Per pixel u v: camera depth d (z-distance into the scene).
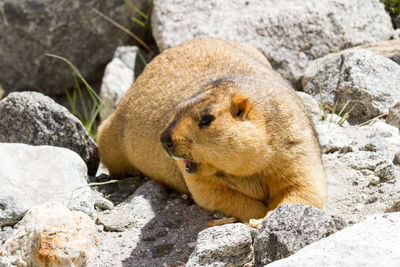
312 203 16.53
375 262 11.83
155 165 20.59
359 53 24.98
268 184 17.03
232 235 14.20
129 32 34.09
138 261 16.03
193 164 16.22
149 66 22.45
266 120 16.20
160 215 18.59
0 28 35.59
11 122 21.69
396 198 17.20
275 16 28.61
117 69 32.25
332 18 28.39
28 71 36.31
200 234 14.57
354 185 18.52
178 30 29.31
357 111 23.95
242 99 15.70
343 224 14.66
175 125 15.64
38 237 15.22
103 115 30.22
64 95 37.00
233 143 15.49
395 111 22.47
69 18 34.81
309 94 25.73
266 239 14.01
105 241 17.12
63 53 35.66
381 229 12.91
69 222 15.56
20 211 17.83
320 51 27.94
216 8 29.72
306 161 16.69
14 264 15.38
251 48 23.39
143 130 20.73
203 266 14.05
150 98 20.86
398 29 29.05
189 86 19.73
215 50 21.41
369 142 20.44
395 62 25.66
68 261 15.00
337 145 20.75
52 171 19.11
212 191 17.34
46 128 21.64
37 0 34.72
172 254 16.17
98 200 19.31
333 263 11.99
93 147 22.78
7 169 18.78
